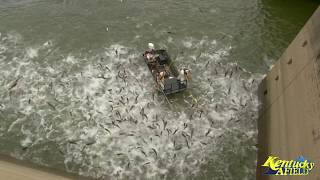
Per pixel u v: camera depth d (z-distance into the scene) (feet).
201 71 86.94
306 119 55.52
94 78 85.76
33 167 68.59
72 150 72.13
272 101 71.46
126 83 84.38
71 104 80.64
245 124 76.79
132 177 68.03
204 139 73.87
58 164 69.87
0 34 97.86
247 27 98.63
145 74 86.28
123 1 107.76
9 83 85.35
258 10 103.76
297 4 104.99
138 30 98.02
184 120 77.20
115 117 77.61
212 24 99.76
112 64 88.89
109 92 82.69
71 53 92.17
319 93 53.06
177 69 86.22
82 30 98.43
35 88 84.17
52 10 105.60
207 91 82.64
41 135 74.95
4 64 89.92
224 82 84.58
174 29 98.27
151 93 82.12
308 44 60.54
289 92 64.18
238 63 89.15
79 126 76.38
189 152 71.67
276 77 72.33
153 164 69.82
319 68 54.80
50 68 88.63
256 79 85.30
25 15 104.06
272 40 94.99
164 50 86.79
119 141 73.41
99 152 71.77
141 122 76.59
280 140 63.00
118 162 70.13
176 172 68.74
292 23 99.55
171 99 80.69
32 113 79.10
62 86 84.33
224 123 76.84
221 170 69.21
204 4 106.42
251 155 71.77
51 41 95.50
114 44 94.17
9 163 68.80
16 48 93.97
